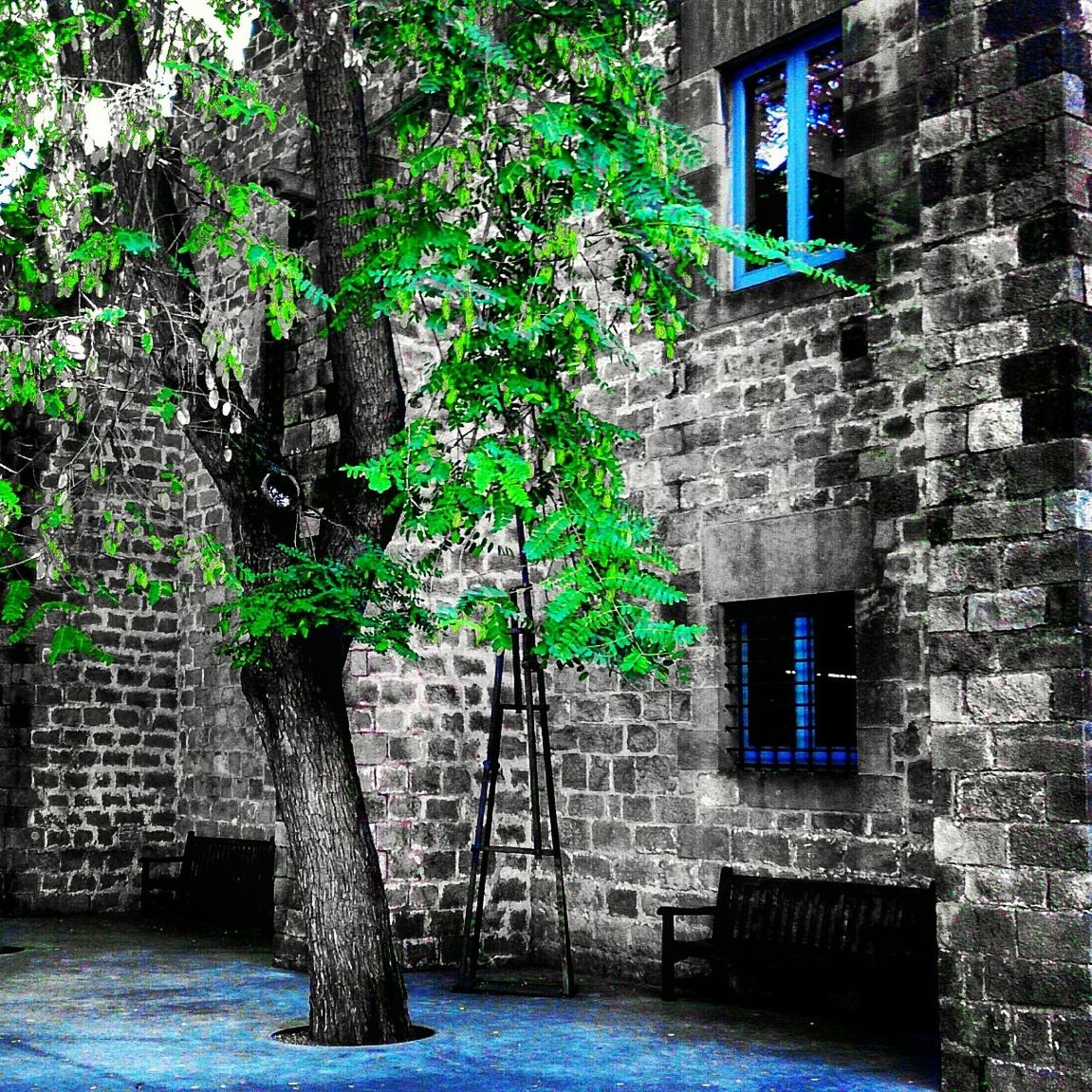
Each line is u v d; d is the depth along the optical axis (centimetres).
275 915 1088
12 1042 784
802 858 902
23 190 760
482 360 713
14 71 724
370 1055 750
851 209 906
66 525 848
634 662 679
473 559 1107
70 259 758
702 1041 787
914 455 861
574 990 937
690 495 993
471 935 957
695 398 995
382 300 754
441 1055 751
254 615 740
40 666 1442
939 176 701
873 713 866
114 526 848
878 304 890
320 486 1098
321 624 730
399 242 695
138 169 836
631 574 703
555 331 730
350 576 764
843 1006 858
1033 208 662
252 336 1283
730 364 976
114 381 1438
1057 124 656
